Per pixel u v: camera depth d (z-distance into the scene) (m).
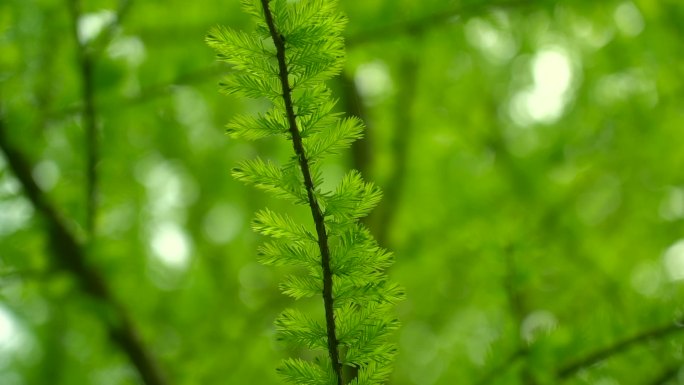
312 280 1.29
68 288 2.65
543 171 4.61
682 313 1.68
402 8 2.49
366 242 1.27
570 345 1.68
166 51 2.63
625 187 4.71
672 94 3.79
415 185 4.62
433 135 4.99
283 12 1.26
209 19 2.64
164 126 3.31
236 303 3.89
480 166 5.00
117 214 3.55
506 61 4.73
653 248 4.33
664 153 4.38
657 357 1.68
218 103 3.49
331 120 1.27
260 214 1.28
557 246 3.78
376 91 4.45
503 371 1.73
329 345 1.28
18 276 2.50
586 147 4.49
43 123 2.56
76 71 2.47
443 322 4.49
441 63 4.09
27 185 2.65
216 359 3.09
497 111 5.20
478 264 2.55
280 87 1.27
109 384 3.80
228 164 4.70
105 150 2.77
